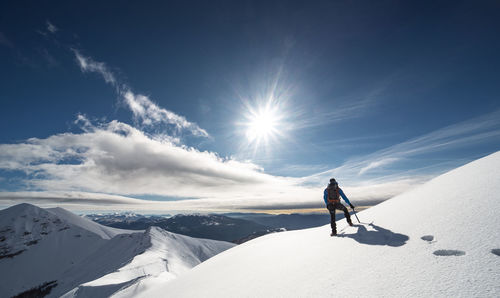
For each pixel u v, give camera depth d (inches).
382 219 231.8
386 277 117.3
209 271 339.9
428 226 161.2
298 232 413.1
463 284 88.1
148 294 403.9
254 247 382.6
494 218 129.2
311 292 132.8
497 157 232.2
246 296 171.3
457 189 201.0
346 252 176.7
